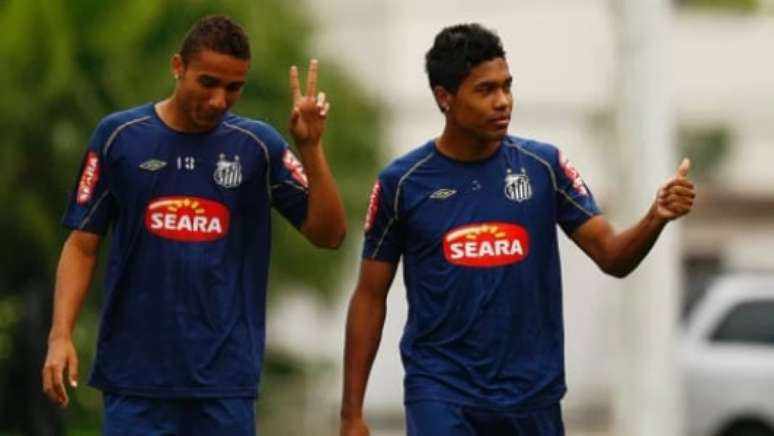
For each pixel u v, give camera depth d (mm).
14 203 59625
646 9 53781
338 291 69750
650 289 54500
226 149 25531
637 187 53969
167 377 25422
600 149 106875
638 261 25656
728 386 65875
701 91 122812
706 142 122625
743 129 122938
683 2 101250
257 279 25766
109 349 25625
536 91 109875
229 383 25469
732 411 65812
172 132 25469
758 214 115688
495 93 25406
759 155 123062
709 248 114562
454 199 25812
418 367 25938
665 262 54500
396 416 97812
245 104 63781
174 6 61406
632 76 53906
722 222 115750
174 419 25578
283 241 67500
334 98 69438
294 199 25781
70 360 25375
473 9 108875
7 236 60344
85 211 25750
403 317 97000
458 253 25719
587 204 26078
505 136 26141
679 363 58062
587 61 109375
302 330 89938
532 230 25844
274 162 25750
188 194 25438
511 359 25719
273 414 74125
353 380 26703
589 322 100812
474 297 25656
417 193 25922
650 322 54531
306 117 25156
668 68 54406
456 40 25453
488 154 25906
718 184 122250
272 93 64750
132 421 25516
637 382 54531
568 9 109938
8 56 56438
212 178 25469
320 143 25359
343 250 69188
